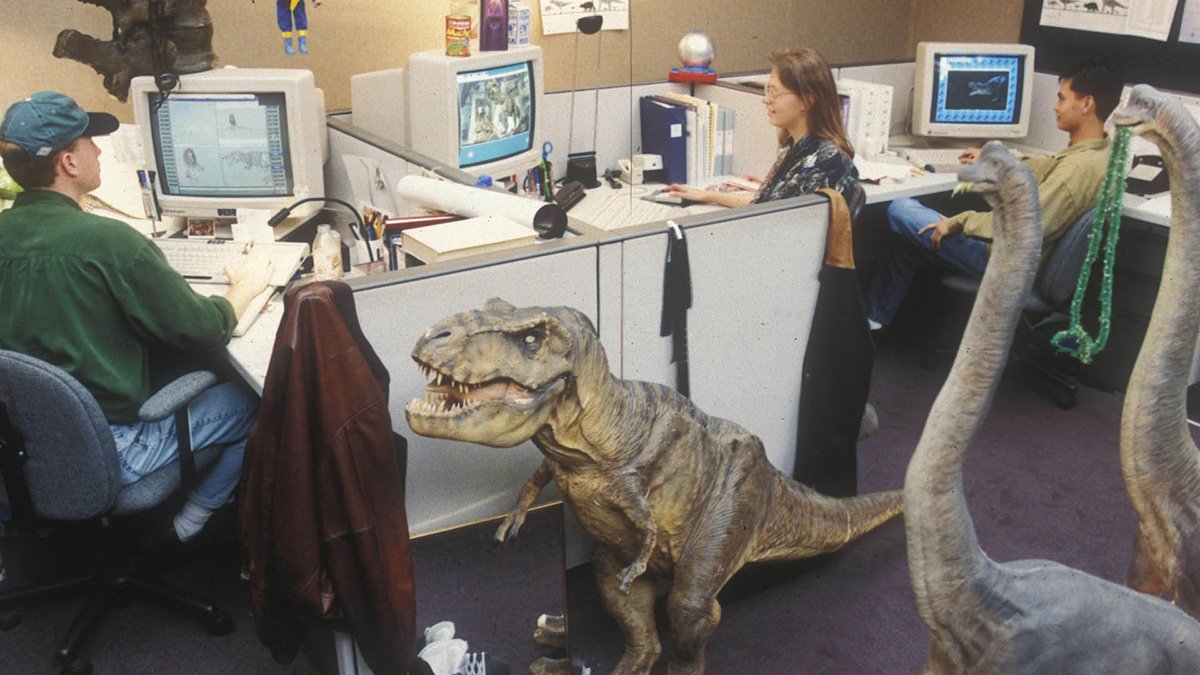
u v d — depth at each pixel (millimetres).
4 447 2061
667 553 2051
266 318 2430
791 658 2320
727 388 2367
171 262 2615
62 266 2098
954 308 3945
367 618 1809
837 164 2918
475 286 1950
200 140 2854
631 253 2104
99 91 3549
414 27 4035
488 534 2125
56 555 2691
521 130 3369
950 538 1328
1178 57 3863
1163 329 1570
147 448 2213
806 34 4953
